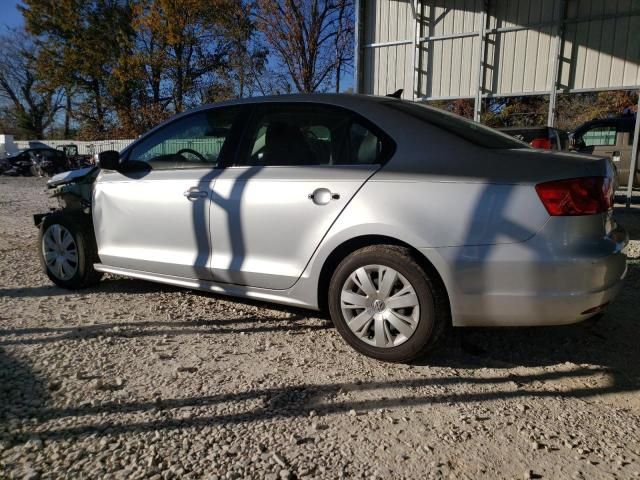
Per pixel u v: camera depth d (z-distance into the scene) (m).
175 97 37.75
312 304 3.52
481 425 2.63
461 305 3.03
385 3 10.72
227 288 3.91
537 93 9.70
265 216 3.61
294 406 2.77
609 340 3.79
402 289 3.16
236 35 33.88
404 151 3.28
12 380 3.01
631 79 8.89
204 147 4.13
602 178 2.96
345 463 2.30
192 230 4.02
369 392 2.94
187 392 2.90
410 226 3.08
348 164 3.43
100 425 2.56
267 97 3.96
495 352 3.56
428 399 2.88
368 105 3.56
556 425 2.64
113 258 4.53
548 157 3.07
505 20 9.76
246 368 3.22
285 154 3.69
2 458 2.29
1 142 33.22
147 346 3.53
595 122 12.39
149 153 4.44
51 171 25.09
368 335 3.33
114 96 38.72
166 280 4.25
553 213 2.83
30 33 38.94
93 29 37.44
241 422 2.61
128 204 4.37
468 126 3.63
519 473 2.25
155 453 2.34
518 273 2.88
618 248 3.07
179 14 33.88
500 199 2.92
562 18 9.25
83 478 2.17
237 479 2.18
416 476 2.22
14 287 4.95
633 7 8.69
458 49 10.20
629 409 2.83
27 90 50.84
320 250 3.40
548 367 3.34
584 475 2.25
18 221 9.52
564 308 2.86
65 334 3.71
